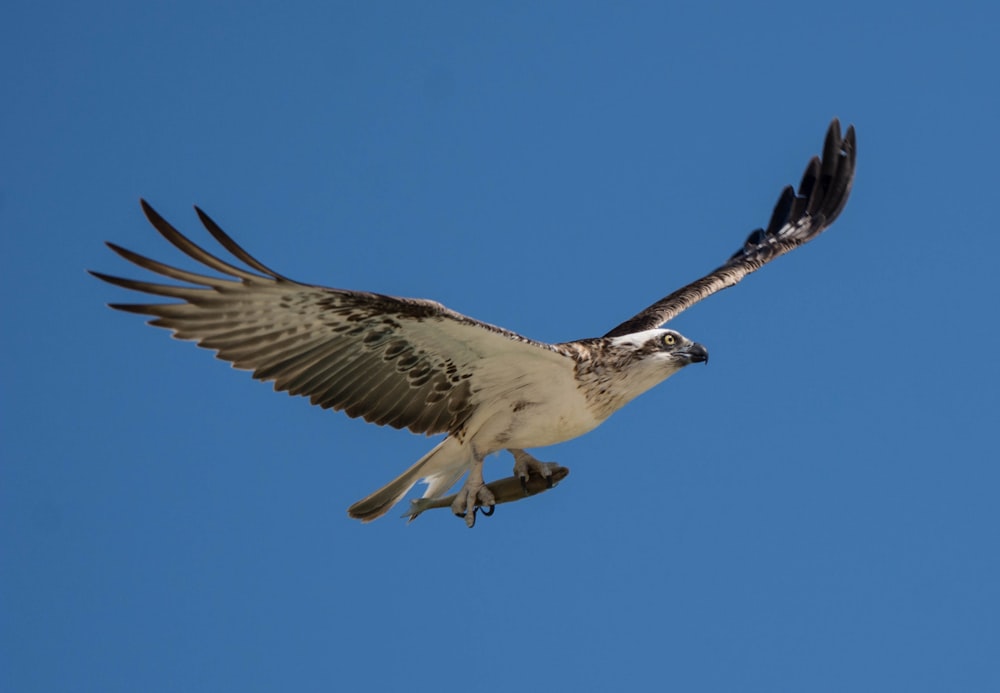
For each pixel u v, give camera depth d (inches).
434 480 546.0
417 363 499.8
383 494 533.6
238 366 481.1
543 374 512.1
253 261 441.1
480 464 526.9
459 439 528.7
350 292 460.4
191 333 469.7
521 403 520.1
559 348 509.4
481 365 504.1
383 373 500.7
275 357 484.7
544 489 529.3
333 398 500.7
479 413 523.2
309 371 491.8
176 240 439.5
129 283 450.6
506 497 526.9
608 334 640.4
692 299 684.7
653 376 534.6
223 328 471.8
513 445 527.5
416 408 515.5
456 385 511.8
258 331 476.1
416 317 475.5
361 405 506.9
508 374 510.0
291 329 478.6
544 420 520.7
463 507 523.5
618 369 526.3
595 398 525.3
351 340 487.2
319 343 485.1
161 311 460.1
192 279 452.1
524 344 493.7
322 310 471.8
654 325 645.9
